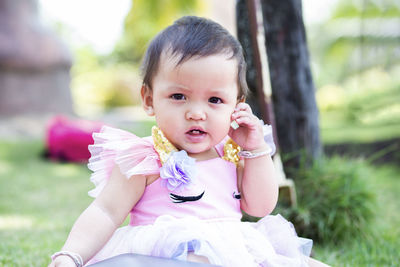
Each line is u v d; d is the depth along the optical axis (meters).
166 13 11.51
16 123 8.44
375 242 2.58
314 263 1.55
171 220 1.33
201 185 1.43
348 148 6.38
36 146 7.16
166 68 1.37
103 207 1.37
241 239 1.38
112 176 1.43
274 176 1.52
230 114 1.43
